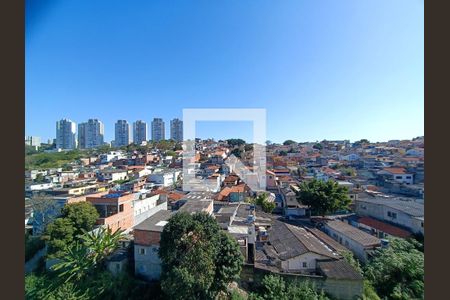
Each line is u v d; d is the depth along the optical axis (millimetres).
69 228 14828
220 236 11203
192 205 17703
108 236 14125
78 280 12422
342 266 12062
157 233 13016
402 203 18844
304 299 10703
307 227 18984
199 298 10305
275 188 28453
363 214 20594
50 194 23703
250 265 12289
